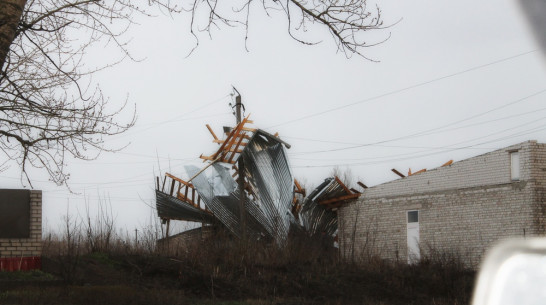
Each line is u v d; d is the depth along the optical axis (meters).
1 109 11.30
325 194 34.22
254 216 30.45
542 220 26.97
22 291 16.94
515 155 27.95
